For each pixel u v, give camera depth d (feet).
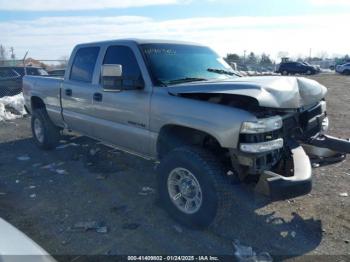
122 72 16.20
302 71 149.69
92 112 18.13
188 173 12.88
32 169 19.99
